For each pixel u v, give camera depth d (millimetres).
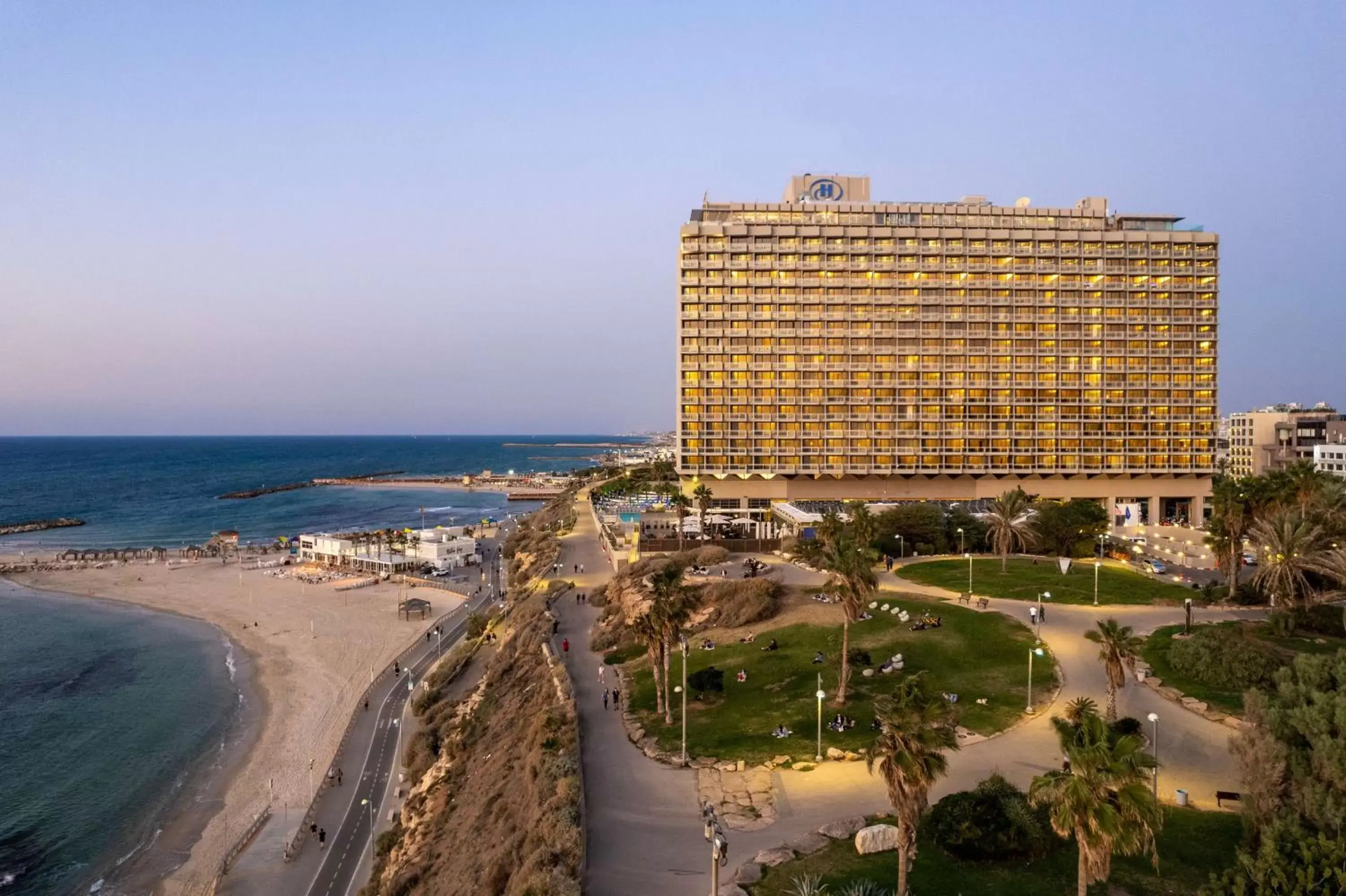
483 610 115750
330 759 69125
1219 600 70938
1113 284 151625
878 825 34750
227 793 63188
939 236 151500
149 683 90312
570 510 190500
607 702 57594
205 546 183750
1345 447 153875
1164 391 151000
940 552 104938
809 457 149125
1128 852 22203
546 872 32094
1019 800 32969
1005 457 149625
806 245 151125
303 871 51438
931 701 27688
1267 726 31000
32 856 54312
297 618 119312
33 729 76688
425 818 53219
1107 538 103625
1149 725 45156
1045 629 63094
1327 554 61500
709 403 149500
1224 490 73000
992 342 150875
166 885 50688
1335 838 26297
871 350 150250
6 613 125562
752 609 74312
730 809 38906
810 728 47781
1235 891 24172
